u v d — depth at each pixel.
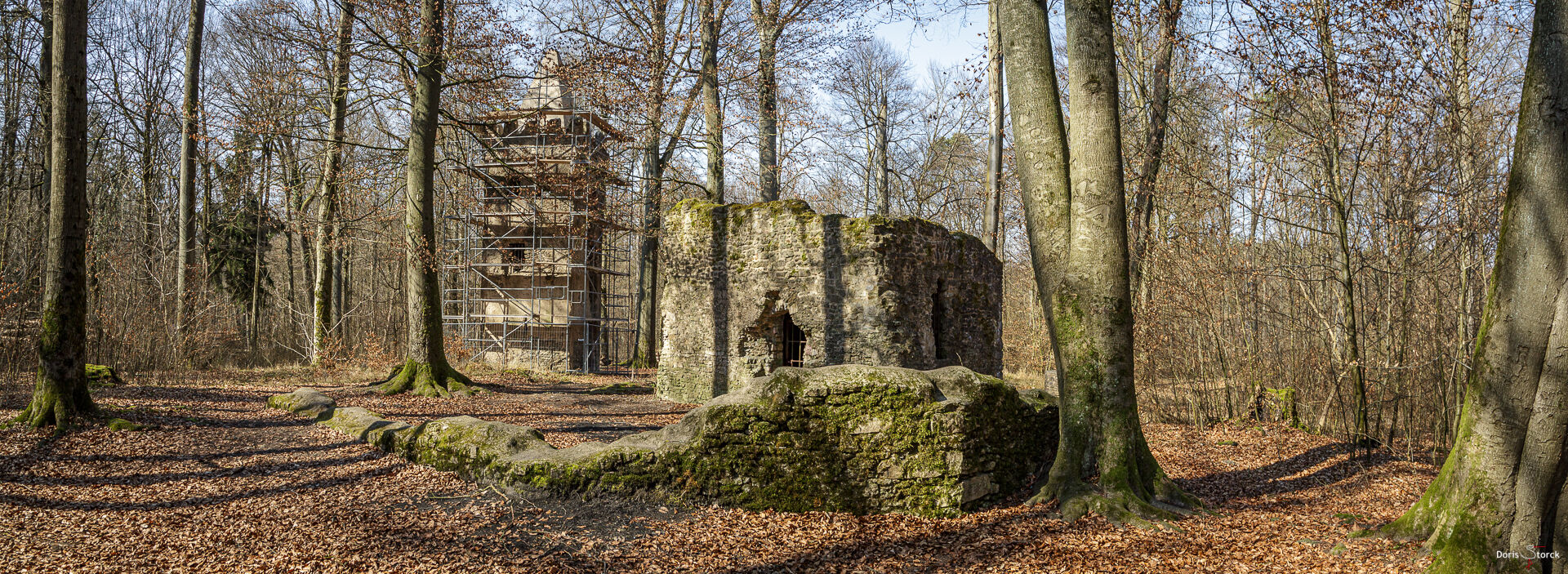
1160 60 13.62
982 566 5.88
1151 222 14.01
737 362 15.86
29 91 20.05
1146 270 13.57
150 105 22.11
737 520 7.05
